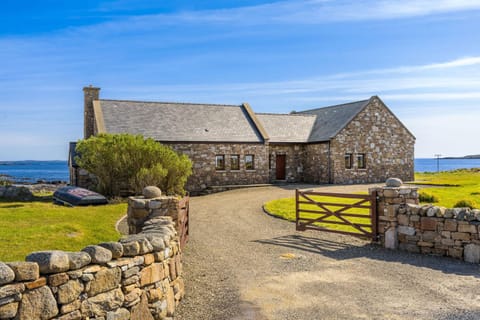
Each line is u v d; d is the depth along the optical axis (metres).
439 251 10.28
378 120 34.00
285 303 6.89
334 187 28.88
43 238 10.15
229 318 6.25
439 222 10.25
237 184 30.47
